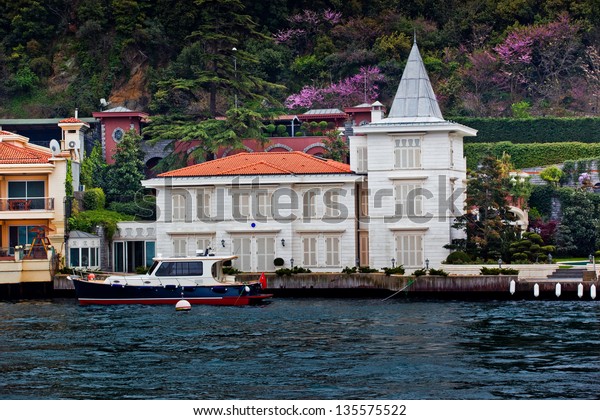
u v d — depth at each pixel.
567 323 157.38
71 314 175.12
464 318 164.00
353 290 197.50
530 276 193.00
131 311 179.00
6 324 163.25
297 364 128.25
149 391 115.56
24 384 119.38
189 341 145.50
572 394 112.62
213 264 188.12
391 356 132.75
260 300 188.25
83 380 121.12
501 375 121.56
